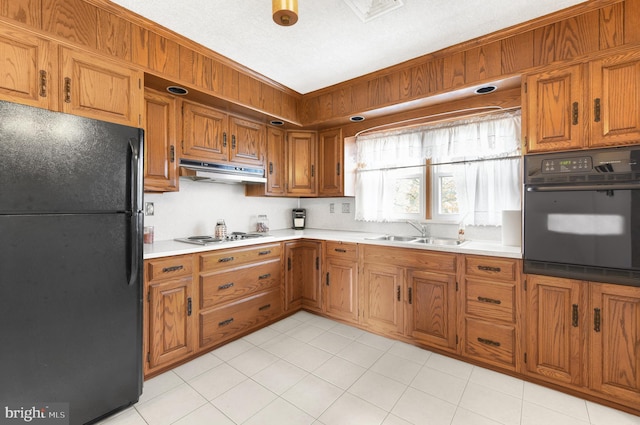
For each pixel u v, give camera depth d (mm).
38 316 1404
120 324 1678
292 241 3133
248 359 2277
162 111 2324
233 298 2539
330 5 1817
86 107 1725
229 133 2809
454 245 2340
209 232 3029
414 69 2521
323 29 2068
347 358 2295
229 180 2812
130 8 1856
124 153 1674
